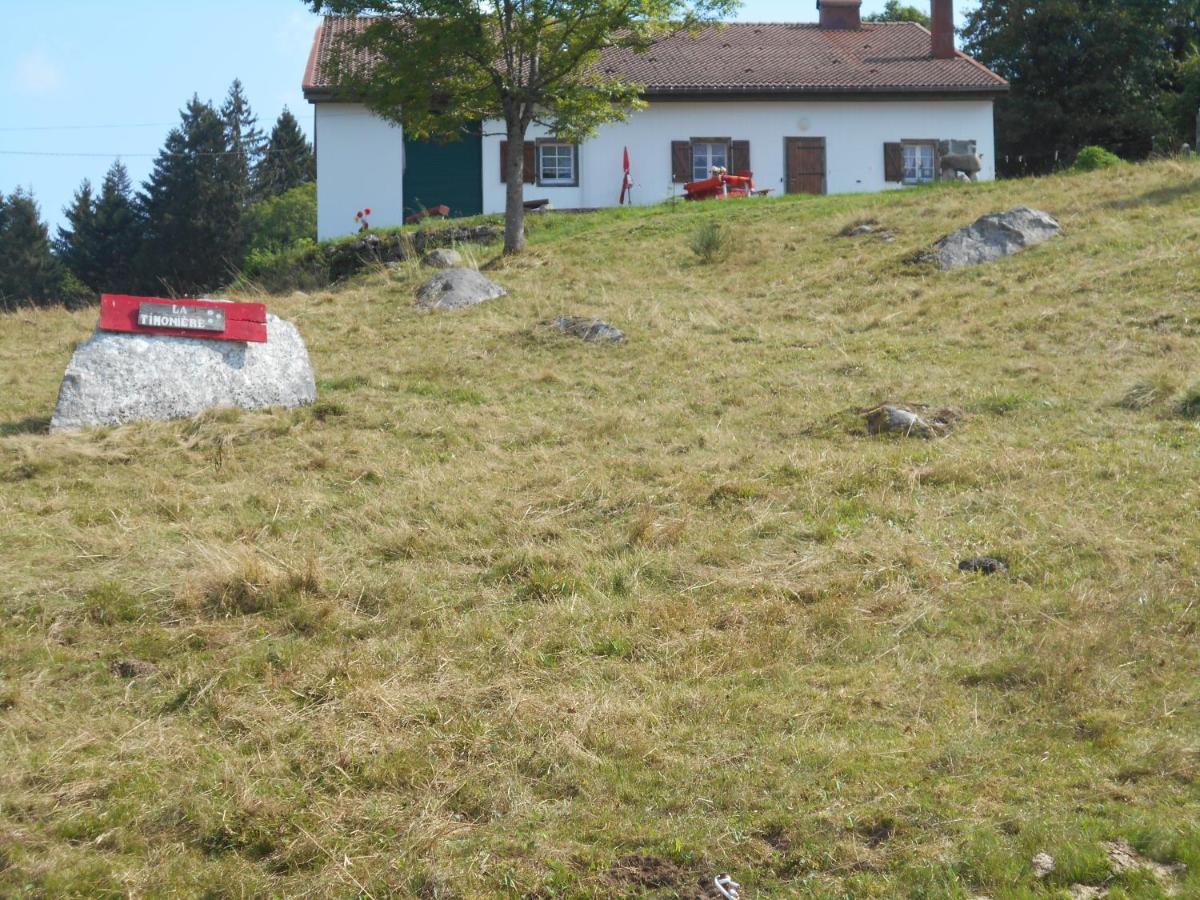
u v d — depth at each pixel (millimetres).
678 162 32375
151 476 10500
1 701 6496
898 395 11867
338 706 6375
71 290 67938
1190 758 5340
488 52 21062
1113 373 11867
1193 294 13883
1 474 10594
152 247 65375
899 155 33219
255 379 12523
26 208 69312
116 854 5250
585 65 22219
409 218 30344
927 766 5543
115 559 8531
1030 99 41500
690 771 5656
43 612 7555
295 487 10242
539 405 12602
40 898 4949
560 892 4902
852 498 9227
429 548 8711
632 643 7035
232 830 5355
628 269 19641
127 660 6992
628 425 11664
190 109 70625
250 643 7230
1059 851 4762
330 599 7758
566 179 32125
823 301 16281
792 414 11672
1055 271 15914
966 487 9305
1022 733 5766
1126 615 6809
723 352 14156
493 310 17062
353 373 13883
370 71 22188
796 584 7742
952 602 7324
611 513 9320
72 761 5926
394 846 5234
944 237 17875
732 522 8953
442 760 5852
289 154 87625
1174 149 38375
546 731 6055
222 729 6227
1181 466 9180
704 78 32656
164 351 12297
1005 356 12977
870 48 35719
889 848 4973
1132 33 40469
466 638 7176
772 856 5008
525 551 8406
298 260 25984
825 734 5906
